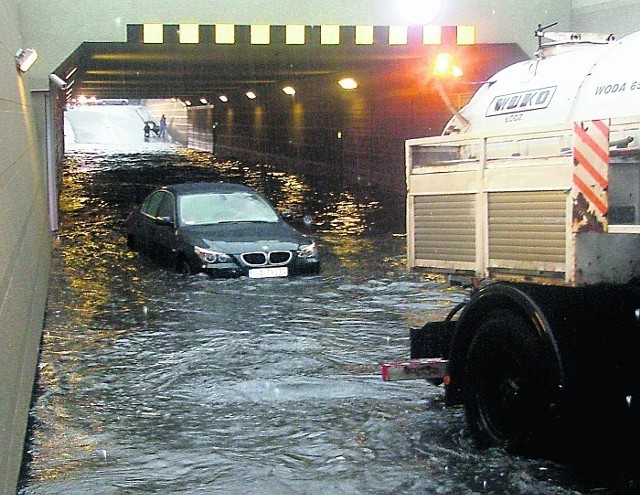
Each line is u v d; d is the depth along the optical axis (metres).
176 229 16.20
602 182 6.03
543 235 6.31
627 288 6.18
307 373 9.59
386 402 8.50
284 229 16.22
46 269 15.00
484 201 6.90
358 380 9.28
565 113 7.62
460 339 7.23
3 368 6.14
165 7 20.69
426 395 8.73
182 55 26.66
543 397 6.31
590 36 8.41
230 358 10.25
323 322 12.15
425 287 14.61
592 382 6.22
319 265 15.78
